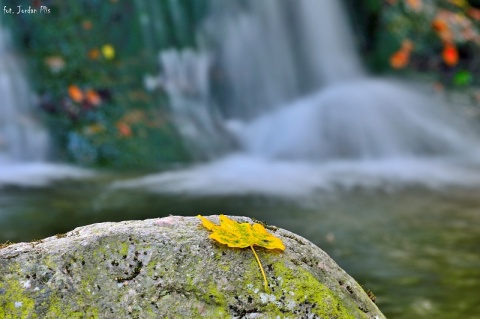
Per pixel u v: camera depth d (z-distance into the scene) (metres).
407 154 8.78
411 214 5.20
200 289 1.61
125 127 8.09
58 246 1.67
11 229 4.65
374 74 11.01
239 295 1.60
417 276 3.58
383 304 3.15
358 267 3.76
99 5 9.13
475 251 4.08
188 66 9.53
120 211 5.26
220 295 1.60
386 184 6.65
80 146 7.76
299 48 10.67
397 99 9.59
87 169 7.38
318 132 8.86
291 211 5.30
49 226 4.77
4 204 5.47
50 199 5.70
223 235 1.70
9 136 7.61
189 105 9.09
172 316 1.58
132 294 1.60
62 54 8.49
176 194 6.00
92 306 1.58
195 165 7.87
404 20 11.33
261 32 10.39
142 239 1.68
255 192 6.13
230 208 5.41
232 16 10.24
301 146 8.65
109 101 8.37
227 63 10.01
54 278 1.60
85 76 8.44
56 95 8.12
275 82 10.32
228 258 1.66
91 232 1.75
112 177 6.89
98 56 8.74
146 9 9.43
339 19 11.05
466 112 9.83
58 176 6.86
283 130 8.96
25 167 7.30
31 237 4.43
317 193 6.12
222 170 7.51
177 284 1.61
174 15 9.70
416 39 11.26
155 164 7.79
